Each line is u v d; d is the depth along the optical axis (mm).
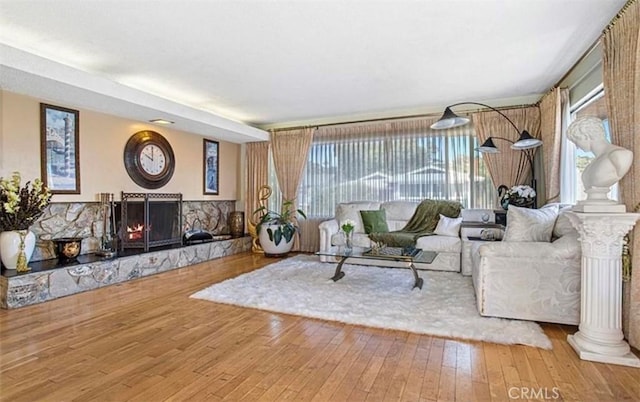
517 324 2553
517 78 3965
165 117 4512
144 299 3346
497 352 2176
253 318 2820
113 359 2109
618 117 2357
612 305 2080
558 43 3037
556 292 2521
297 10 2467
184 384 1829
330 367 2012
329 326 2648
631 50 2211
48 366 2021
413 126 5375
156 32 2783
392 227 5180
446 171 5176
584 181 2279
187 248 4980
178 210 5262
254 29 2746
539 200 4570
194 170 5699
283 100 4840
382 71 3711
